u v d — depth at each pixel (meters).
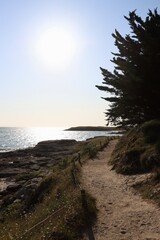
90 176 25.05
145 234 12.48
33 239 12.80
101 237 12.49
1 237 15.80
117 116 34.22
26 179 41.31
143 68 29.95
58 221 13.84
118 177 23.36
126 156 25.25
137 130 28.84
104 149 44.78
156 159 21.23
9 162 66.50
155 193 17.06
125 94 32.03
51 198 21.66
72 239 12.30
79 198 16.03
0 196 33.56
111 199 17.94
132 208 15.98
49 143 108.75
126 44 31.58
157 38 29.25
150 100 30.97
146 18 31.38
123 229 13.17
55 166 44.84
